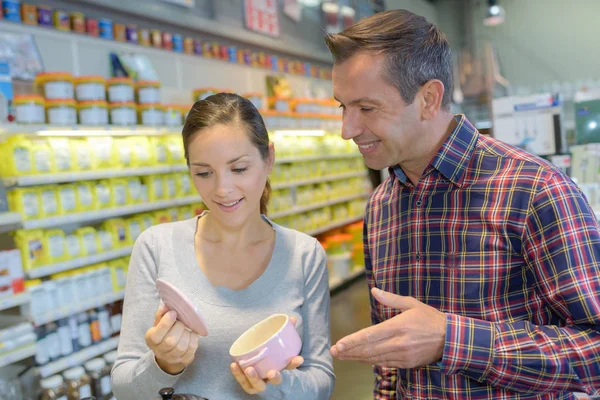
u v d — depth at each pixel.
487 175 1.16
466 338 1.02
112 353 3.53
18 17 3.52
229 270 1.35
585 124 3.52
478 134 1.24
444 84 1.17
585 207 1.07
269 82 6.28
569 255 1.03
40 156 3.08
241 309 1.30
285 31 7.18
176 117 4.00
